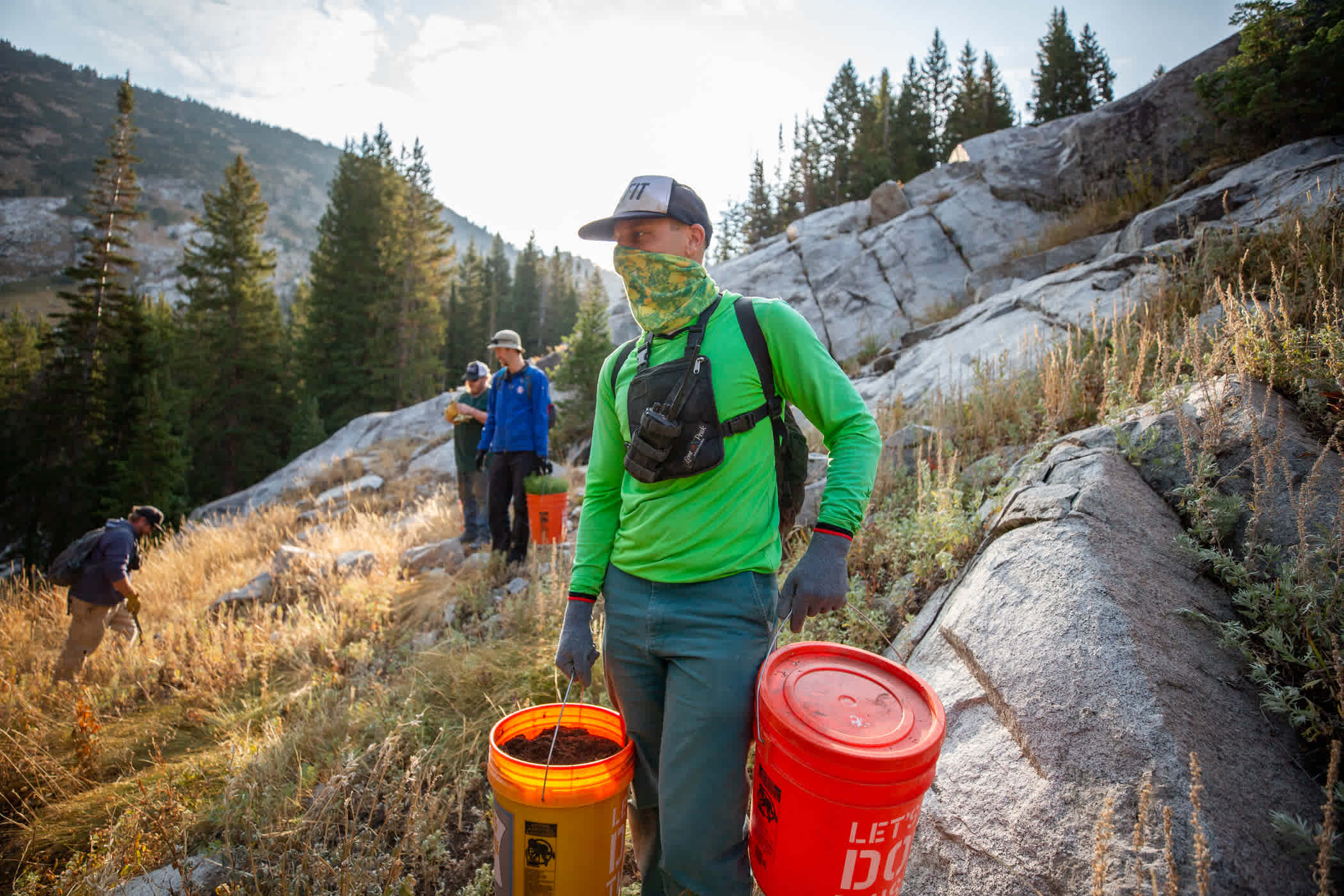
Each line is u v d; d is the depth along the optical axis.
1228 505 2.28
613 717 2.08
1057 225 12.99
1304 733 1.72
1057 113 47.53
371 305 44.81
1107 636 1.90
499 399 6.12
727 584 1.66
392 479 14.84
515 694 3.61
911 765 1.34
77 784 3.52
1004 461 3.96
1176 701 1.73
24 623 6.45
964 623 2.39
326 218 45.91
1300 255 3.67
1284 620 1.93
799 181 52.94
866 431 1.66
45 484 31.03
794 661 1.67
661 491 1.73
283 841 2.56
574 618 1.92
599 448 2.02
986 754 1.98
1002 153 16.86
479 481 7.01
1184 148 11.52
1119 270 5.98
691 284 1.78
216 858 2.62
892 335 14.21
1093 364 4.27
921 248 16.00
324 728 3.51
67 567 5.16
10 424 33.38
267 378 42.19
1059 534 2.35
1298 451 2.35
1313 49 7.03
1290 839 1.47
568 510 7.64
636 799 1.91
